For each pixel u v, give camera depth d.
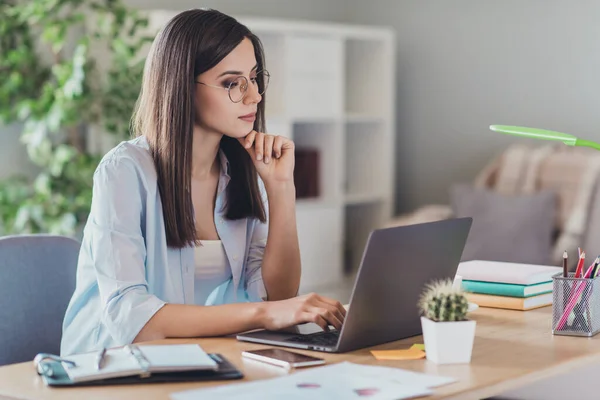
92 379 1.38
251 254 2.28
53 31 3.96
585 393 1.98
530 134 1.79
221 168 2.19
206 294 2.16
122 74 4.04
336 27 5.31
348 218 5.92
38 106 3.97
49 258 2.15
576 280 1.72
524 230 4.59
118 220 1.90
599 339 1.71
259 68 2.16
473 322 1.51
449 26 5.74
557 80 5.29
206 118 2.03
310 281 5.26
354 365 1.47
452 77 5.75
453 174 5.78
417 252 1.67
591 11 5.12
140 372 1.40
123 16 4.08
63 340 2.04
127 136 4.11
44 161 4.07
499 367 1.48
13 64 4.05
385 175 5.67
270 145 2.17
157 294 2.03
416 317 1.73
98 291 2.01
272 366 1.50
